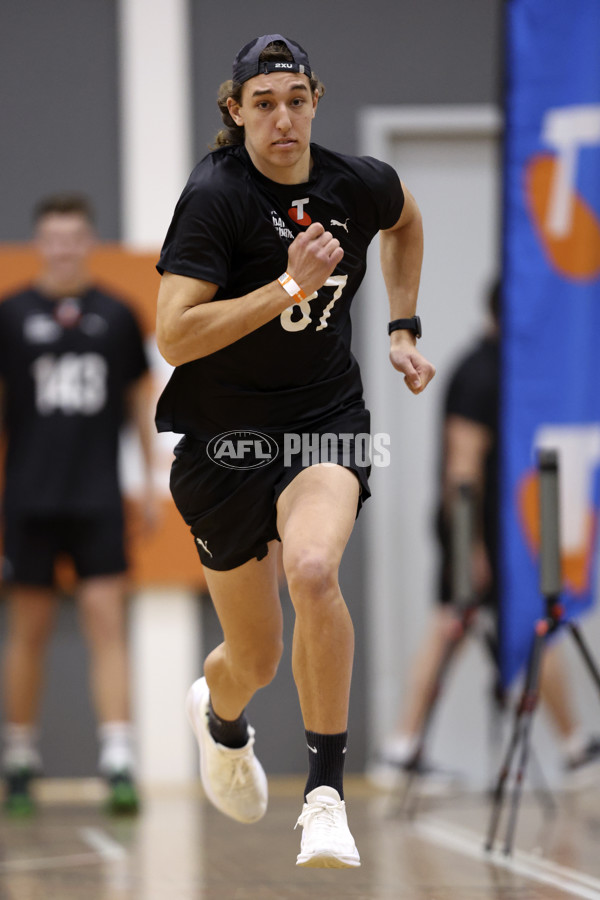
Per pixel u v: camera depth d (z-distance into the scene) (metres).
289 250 8.61
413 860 13.74
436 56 22.78
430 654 21.42
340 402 9.66
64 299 20.41
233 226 8.94
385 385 22.45
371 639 22.28
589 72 16.38
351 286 9.52
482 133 22.92
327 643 8.59
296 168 9.12
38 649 19.89
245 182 9.01
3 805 19.78
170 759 21.91
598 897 11.36
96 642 19.67
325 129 22.66
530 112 16.50
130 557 20.27
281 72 8.72
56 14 22.44
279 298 8.56
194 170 9.16
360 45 22.70
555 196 16.52
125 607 22.06
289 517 8.96
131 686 21.98
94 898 12.05
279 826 17.06
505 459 16.64
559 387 16.59
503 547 16.66
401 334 10.30
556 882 12.20
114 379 20.31
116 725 19.30
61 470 19.86
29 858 14.74
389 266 10.41
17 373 20.19
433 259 23.06
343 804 8.84
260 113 8.73
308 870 13.34
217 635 22.05
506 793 19.98
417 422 22.84
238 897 11.86
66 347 20.22
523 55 16.48
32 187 22.39
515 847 14.48
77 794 21.05
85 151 22.44
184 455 9.90
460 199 23.09
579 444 16.59
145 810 19.12
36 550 19.81
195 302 8.84
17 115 22.42
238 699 11.09
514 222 16.56
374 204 9.46
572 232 16.53
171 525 21.95
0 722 21.84
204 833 16.53
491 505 21.39
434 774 21.42
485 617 21.28
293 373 9.45
